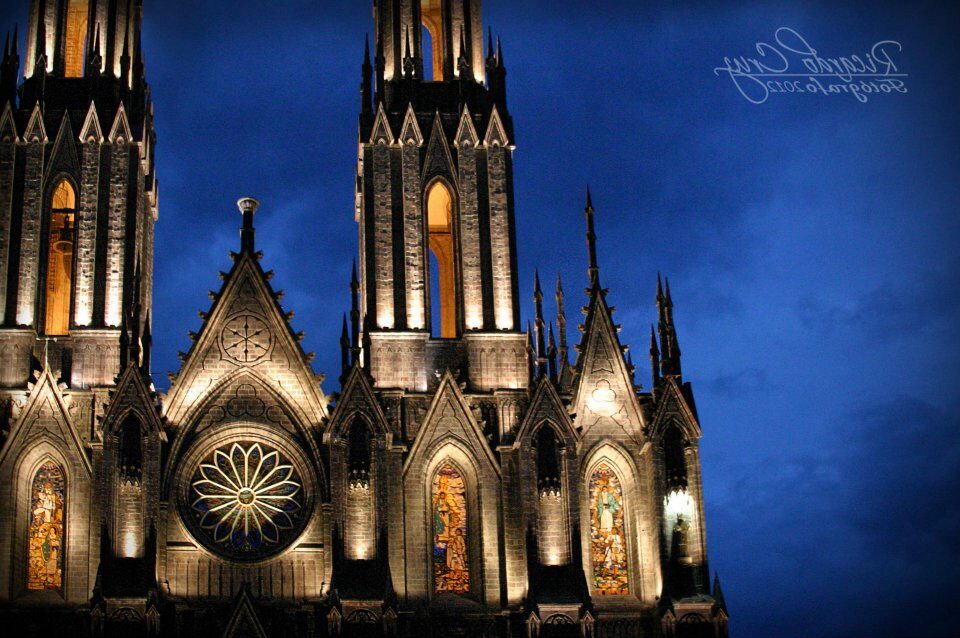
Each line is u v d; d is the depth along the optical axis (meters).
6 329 100.88
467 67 110.94
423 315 103.56
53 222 108.25
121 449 96.00
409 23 112.81
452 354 103.12
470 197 106.75
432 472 99.50
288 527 97.50
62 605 94.00
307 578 96.00
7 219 103.75
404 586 95.88
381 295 103.94
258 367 100.69
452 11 113.62
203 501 97.81
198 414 99.44
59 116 107.75
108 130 106.56
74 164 106.19
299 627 94.69
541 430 99.00
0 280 102.06
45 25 110.56
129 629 91.94
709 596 96.06
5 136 105.81
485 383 102.19
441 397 100.38
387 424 97.94
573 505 97.62
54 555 96.00
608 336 103.00
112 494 95.12
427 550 97.19
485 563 96.88
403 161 107.44
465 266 104.88
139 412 96.94
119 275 103.31
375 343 102.25
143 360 99.25
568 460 98.62
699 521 97.88
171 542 96.06
